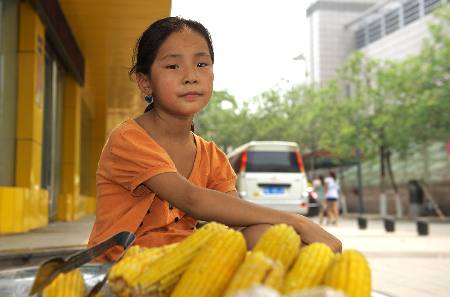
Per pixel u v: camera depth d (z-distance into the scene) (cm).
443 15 3197
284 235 113
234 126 5119
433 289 657
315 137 4891
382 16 9606
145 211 190
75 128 1891
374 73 3641
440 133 3172
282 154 1914
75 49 1730
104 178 197
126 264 118
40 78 1296
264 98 5084
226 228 120
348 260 102
